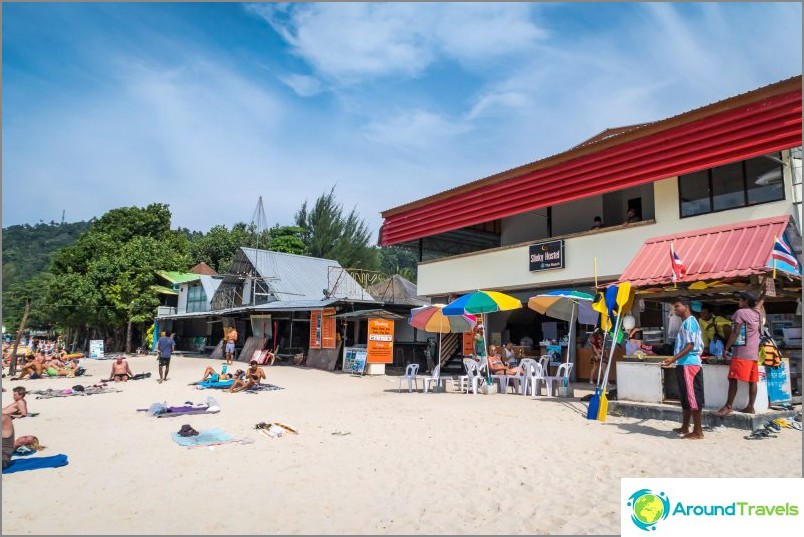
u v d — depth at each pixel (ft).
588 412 32.65
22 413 33.78
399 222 76.28
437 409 37.96
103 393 51.37
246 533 15.34
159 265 137.59
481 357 55.11
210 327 126.41
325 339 81.00
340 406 40.70
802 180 38.14
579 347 59.47
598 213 62.95
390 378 67.46
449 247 81.97
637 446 24.80
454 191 67.05
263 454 24.88
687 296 39.73
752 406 28.27
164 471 22.03
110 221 159.63
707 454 22.90
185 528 15.72
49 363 72.59
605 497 17.95
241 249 118.93
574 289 56.13
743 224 36.81
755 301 28.99
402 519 16.38
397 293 112.27
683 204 46.60
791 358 36.58
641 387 33.53
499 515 16.61
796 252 36.14
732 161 42.06
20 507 17.67
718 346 34.01
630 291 35.09
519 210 59.26
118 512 17.15
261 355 85.61
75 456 24.81
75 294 127.13
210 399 39.37
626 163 49.70
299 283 115.75
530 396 45.19
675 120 45.52
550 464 22.21
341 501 18.10
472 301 46.65
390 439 27.89
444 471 21.58
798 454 22.70
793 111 38.91
